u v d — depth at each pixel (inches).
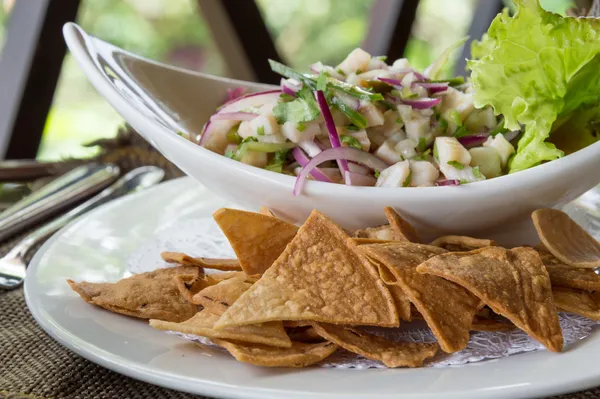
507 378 17.5
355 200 20.9
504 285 18.5
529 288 18.7
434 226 21.4
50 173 31.1
